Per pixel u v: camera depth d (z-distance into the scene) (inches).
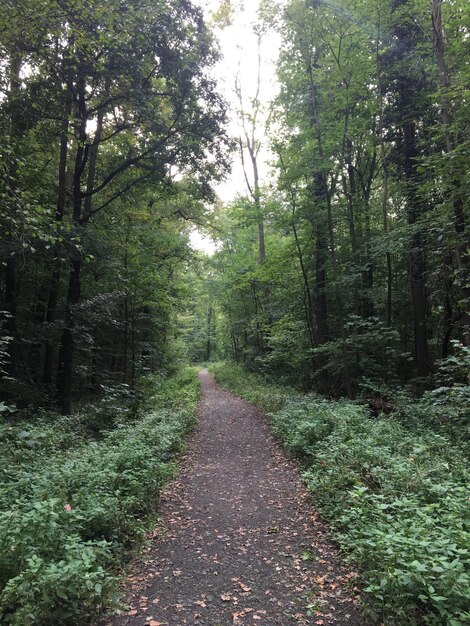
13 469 229.6
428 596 124.1
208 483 297.0
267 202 621.9
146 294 714.8
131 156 573.3
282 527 217.6
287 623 138.6
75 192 530.3
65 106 495.2
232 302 1269.7
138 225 708.7
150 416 447.2
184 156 549.6
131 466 258.2
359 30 495.2
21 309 642.2
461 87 319.6
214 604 151.3
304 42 502.9
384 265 642.8
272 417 481.7
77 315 512.4
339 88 534.3
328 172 526.6
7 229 301.1
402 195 543.2
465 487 198.4
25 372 589.9
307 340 684.7
